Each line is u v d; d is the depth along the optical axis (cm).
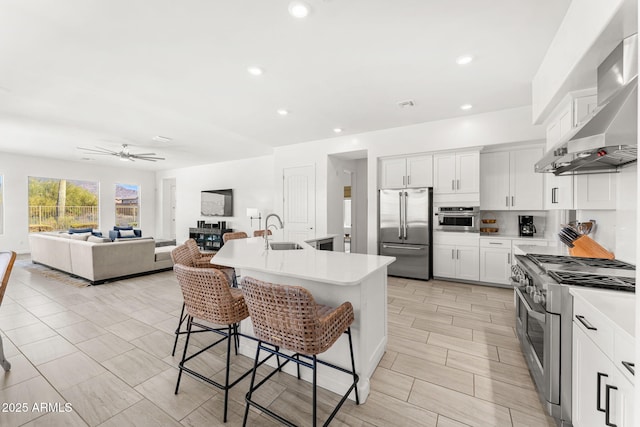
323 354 191
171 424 157
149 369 209
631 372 100
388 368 212
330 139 529
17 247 691
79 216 805
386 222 475
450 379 198
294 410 168
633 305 127
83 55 244
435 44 232
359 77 288
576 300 144
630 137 131
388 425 157
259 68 269
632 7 130
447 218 443
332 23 206
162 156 723
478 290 402
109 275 438
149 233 965
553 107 247
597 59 174
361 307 176
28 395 179
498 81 297
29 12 190
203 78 287
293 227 575
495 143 390
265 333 148
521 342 232
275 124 443
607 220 230
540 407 171
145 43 228
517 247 296
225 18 199
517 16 199
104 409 167
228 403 174
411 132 448
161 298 368
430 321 297
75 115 396
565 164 226
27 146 597
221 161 799
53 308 331
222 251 262
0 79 287
